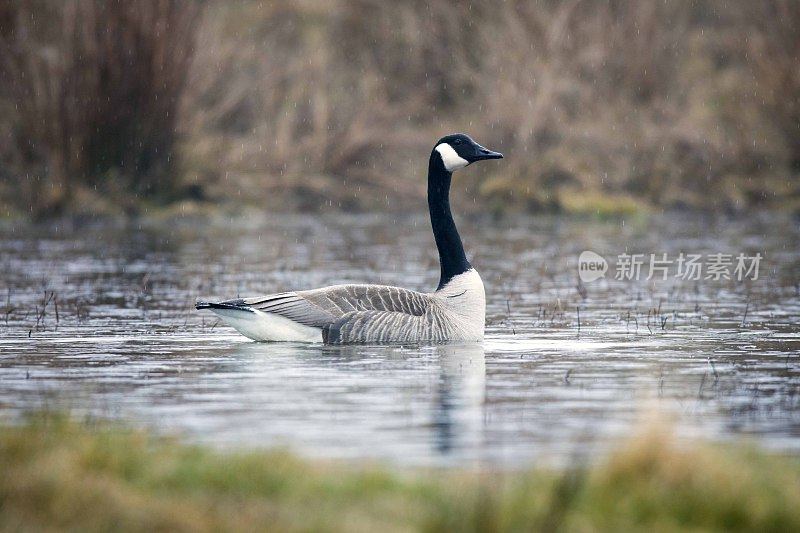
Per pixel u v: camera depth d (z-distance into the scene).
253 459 8.96
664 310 19.45
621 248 28.86
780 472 8.83
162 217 35.97
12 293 21.06
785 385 13.04
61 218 35.06
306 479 8.60
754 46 40.16
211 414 11.42
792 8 39.28
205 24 38.00
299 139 39.25
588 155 38.84
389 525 7.77
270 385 12.91
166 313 18.81
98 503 8.12
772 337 16.58
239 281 22.66
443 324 16.05
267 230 33.53
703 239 30.78
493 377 13.47
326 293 15.95
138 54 35.50
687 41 42.78
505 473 8.98
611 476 8.50
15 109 35.81
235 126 39.28
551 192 38.00
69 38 35.25
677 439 10.38
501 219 37.03
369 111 39.66
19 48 35.31
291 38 40.75
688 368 14.12
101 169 36.09
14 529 7.81
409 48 41.34
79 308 19.16
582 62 39.88
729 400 12.21
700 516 8.05
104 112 35.59
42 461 8.68
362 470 8.86
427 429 10.78
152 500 8.23
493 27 40.25
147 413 11.45
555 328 17.56
